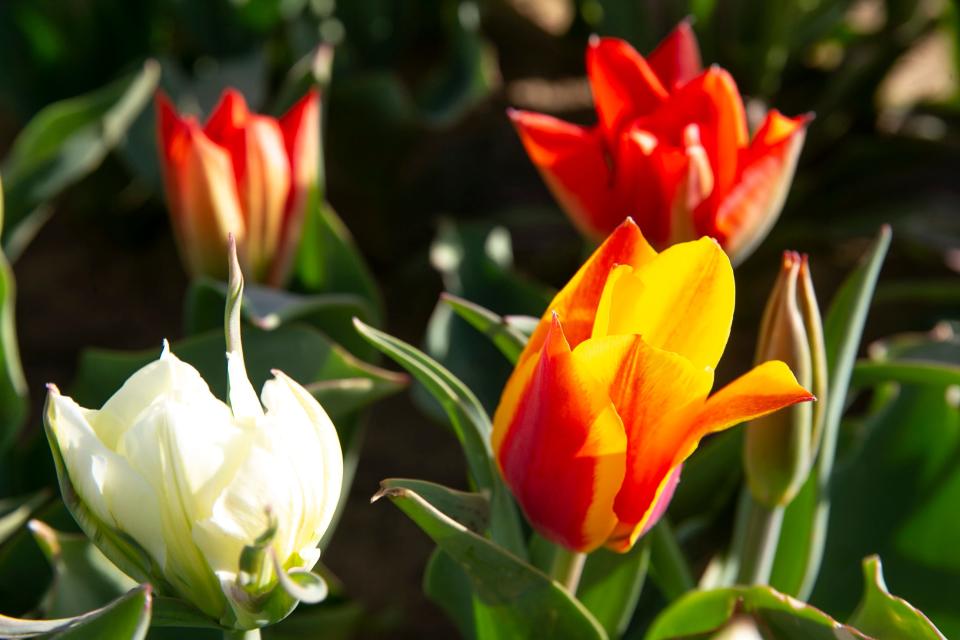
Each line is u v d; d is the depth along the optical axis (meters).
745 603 0.62
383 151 1.25
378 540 1.08
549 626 0.61
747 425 0.63
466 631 0.71
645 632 0.73
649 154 0.64
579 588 0.68
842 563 0.73
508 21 1.74
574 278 0.56
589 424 0.55
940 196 1.27
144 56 1.26
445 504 0.60
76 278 1.36
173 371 0.54
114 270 1.38
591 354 0.55
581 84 1.67
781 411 0.62
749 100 1.21
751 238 0.65
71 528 0.72
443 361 0.82
